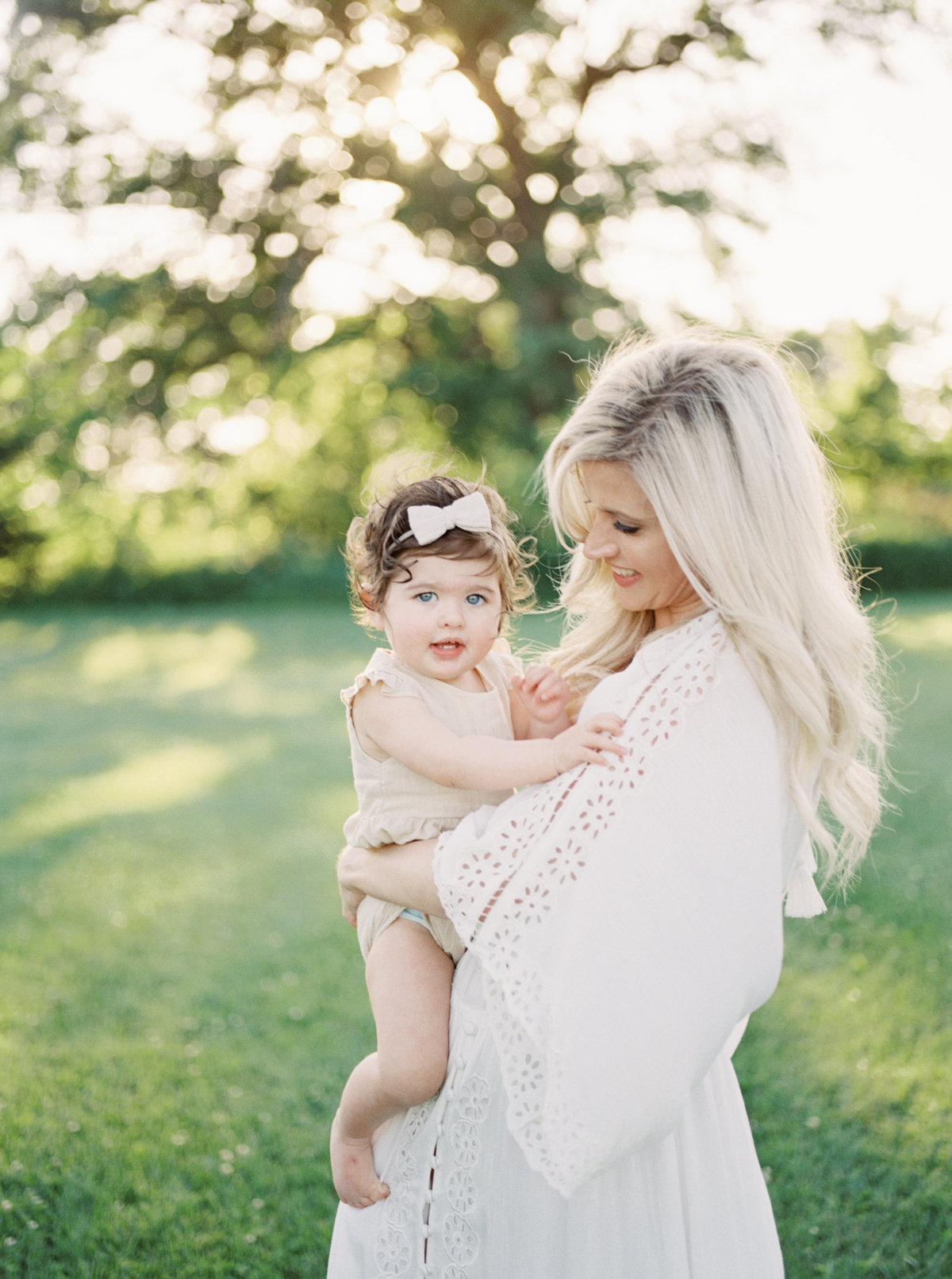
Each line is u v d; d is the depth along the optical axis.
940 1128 3.07
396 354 22.05
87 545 22.19
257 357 19.89
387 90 17.11
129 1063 3.78
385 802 1.75
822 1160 2.97
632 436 1.46
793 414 1.51
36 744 9.46
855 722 1.49
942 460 26.47
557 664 1.93
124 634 17.56
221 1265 2.69
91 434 19.67
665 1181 1.53
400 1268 1.67
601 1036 1.34
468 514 1.76
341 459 24.52
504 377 20.44
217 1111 3.44
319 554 23.11
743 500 1.43
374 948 1.73
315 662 13.75
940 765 7.00
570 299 19.30
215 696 11.59
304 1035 3.96
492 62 17.64
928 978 3.99
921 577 21.06
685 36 17.70
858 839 1.60
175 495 21.58
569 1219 1.51
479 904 1.46
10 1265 2.71
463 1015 1.60
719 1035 1.38
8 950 4.86
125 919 5.23
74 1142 3.27
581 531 1.74
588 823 1.42
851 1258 2.60
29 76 16.38
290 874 5.84
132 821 6.91
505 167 19.03
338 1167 1.75
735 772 1.41
